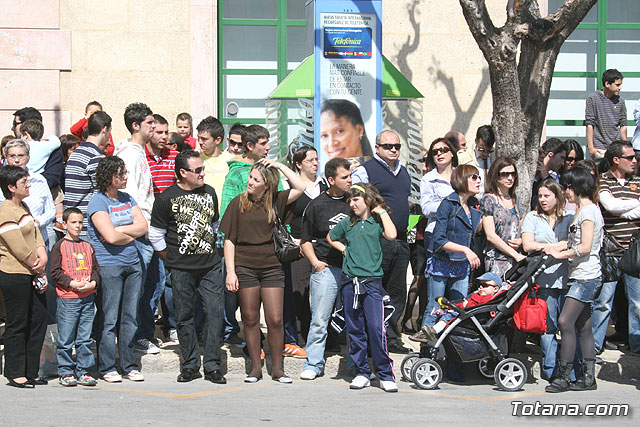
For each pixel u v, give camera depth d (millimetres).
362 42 18516
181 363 15133
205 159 17531
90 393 13664
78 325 14328
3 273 13945
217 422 11766
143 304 15812
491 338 14406
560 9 17359
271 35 23938
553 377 14820
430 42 23469
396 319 15992
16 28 22312
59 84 22469
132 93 22719
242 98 23859
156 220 14562
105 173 14250
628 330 17047
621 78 21594
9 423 11547
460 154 18328
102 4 22609
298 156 15922
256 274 14641
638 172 16688
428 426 11648
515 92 16844
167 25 22812
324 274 14930
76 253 14203
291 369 15375
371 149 18594
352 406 12906
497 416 12391
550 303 14727
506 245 15219
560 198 14805
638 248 14836
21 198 14102
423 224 17422
